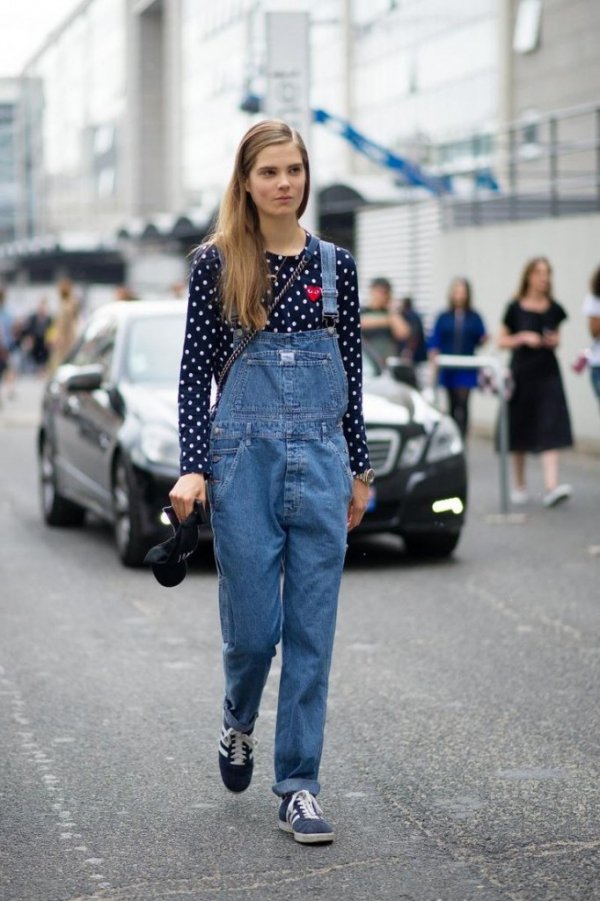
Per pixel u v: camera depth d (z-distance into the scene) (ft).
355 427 17.89
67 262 214.69
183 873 16.35
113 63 252.01
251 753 18.81
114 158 255.09
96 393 40.91
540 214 78.64
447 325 63.05
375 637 29.17
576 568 36.96
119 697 24.59
